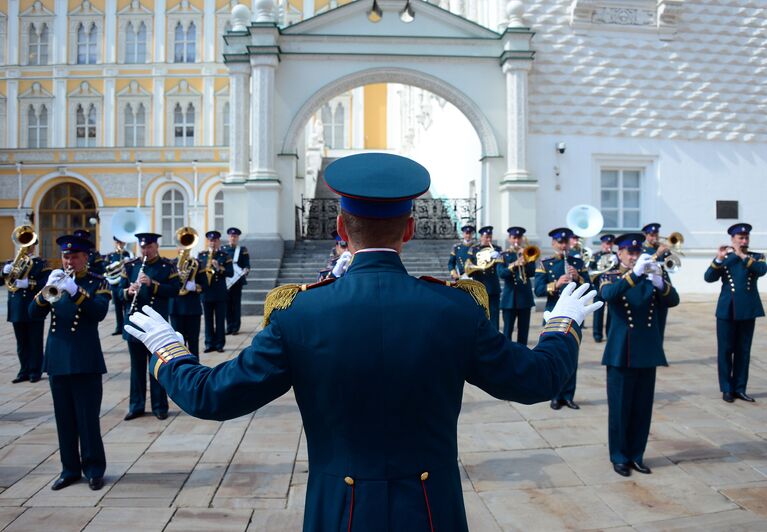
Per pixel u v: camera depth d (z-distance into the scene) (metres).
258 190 13.78
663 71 14.75
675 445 5.30
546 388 1.85
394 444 1.74
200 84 31.33
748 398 6.66
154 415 6.29
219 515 4.04
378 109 33.12
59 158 29.89
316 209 16.94
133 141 31.44
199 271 9.63
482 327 1.85
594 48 14.49
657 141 14.78
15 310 7.80
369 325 1.73
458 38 13.98
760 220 15.15
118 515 4.04
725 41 14.92
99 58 31.59
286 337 1.77
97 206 29.98
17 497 4.33
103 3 31.44
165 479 4.63
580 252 10.30
